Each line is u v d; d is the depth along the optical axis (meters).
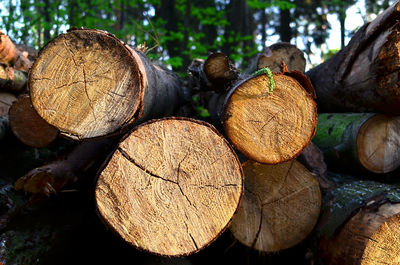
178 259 2.28
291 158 1.87
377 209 1.93
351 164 2.55
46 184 2.20
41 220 2.45
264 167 2.20
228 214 1.66
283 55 3.41
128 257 2.49
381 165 2.49
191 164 1.62
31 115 2.59
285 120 1.84
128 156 1.57
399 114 2.41
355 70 2.55
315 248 2.23
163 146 1.60
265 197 2.21
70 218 2.58
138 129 1.58
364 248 1.87
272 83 1.80
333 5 9.35
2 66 2.88
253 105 1.83
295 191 2.22
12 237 2.23
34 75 1.60
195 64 3.34
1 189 2.47
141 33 6.21
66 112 1.62
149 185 1.59
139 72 1.62
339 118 2.81
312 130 1.85
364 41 2.42
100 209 1.57
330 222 2.13
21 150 3.06
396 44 2.12
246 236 2.18
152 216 1.59
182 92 3.81
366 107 2.59
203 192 1.63
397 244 1.87
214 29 9.31
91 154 2.43
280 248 2.21
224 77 2.81
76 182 2.47
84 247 2.57
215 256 2.64
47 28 5.86
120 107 1.63
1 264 2.04
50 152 3.20
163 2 7.09
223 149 1.65
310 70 3.54
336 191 2.26
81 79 1.62
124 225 1.57
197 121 1.63
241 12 7.79
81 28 1.67
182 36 6.36
